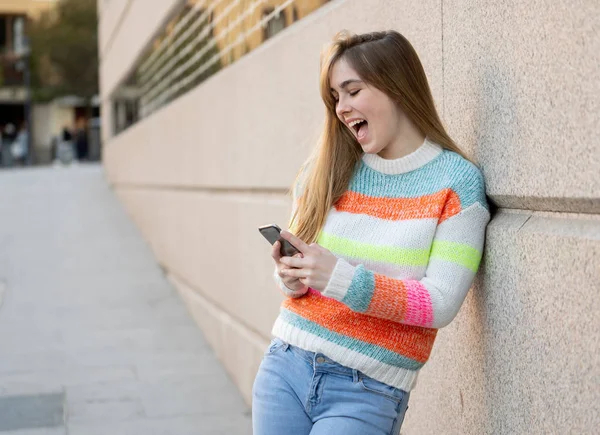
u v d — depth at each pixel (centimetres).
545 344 211
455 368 263
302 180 244
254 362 512
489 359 239
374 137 222
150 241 1021
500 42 228
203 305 684
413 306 205
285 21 460
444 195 216
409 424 303
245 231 530
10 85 3912
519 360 223
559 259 204
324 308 221
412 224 217
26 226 1155
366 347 216
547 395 211
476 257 218
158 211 949
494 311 235
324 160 230
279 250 218
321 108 379
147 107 1109
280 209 450
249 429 480
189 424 487
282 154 442
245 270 532
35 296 809
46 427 478
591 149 190
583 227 201
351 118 223
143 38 1039
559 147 202
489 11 234
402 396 221
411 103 222
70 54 3719
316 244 213
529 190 214
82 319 734
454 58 256
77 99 3825
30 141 3416
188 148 743
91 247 1027
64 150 3178
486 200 236
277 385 223
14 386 556
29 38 3762
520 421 224
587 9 190
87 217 1223
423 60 279
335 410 216
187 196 756
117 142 1441
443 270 212
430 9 273
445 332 270
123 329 703
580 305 197
